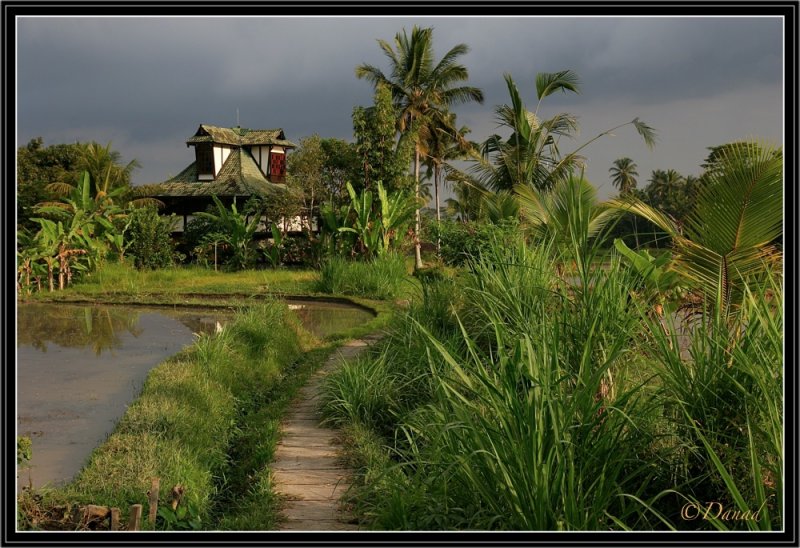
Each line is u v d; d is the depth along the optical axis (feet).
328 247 93.04
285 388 29.89
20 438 16.14
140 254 95.76
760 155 21.40
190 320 54.70
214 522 16.66
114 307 64.13
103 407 27.12
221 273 95.86
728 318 15.55
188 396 25.71
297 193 114.32
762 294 13.85
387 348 28.60
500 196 60.29
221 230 107.86
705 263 22.36
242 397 28.71
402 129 114.32
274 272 95.86
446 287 30.86
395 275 71.41
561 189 30.35
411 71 113.60
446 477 12.94
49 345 42.42
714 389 13.42
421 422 19.43
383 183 103.24
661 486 13.26
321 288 72.13
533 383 11.67
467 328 26.50
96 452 20.08
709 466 12.98
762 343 13.24
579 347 15.29
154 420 22.63
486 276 26.12
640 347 15.96
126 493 16.88
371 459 18.92
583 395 12.48
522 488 11.23
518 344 12.35
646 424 13.65
